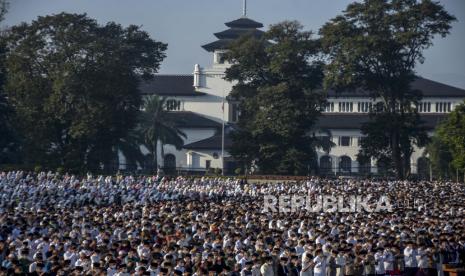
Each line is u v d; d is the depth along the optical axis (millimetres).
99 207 160125
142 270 85438
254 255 97812
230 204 165625
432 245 118250
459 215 160750
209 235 115438
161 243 106312
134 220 128625
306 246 108375
